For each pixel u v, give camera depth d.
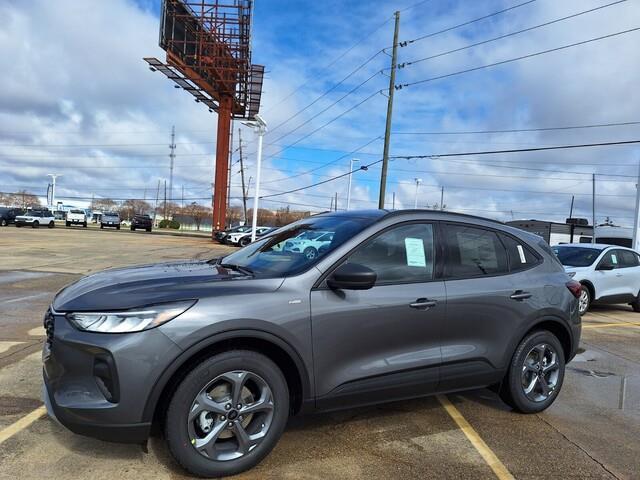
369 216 4.17
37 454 3.47
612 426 4.52
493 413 4.68
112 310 3.07
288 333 3.39
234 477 3.31
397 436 4.07
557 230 38.41
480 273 4.36
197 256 22.36
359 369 3.71
